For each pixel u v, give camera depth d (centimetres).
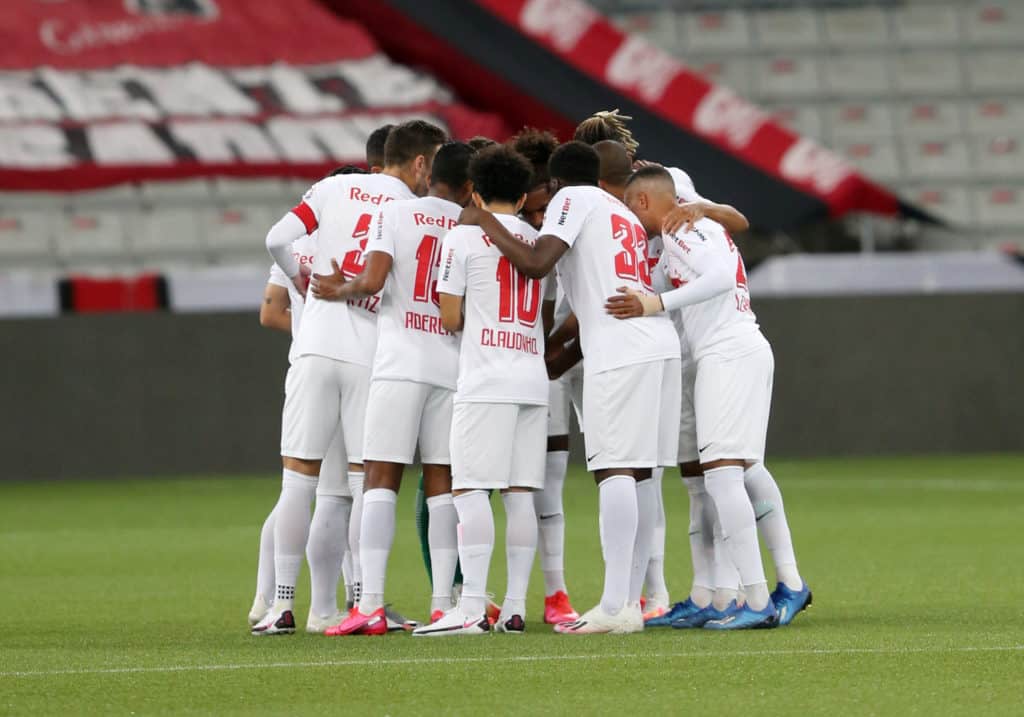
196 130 8156
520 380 2267
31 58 8581
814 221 8106
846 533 4103
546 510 2525
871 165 8900
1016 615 2448
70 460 6775
